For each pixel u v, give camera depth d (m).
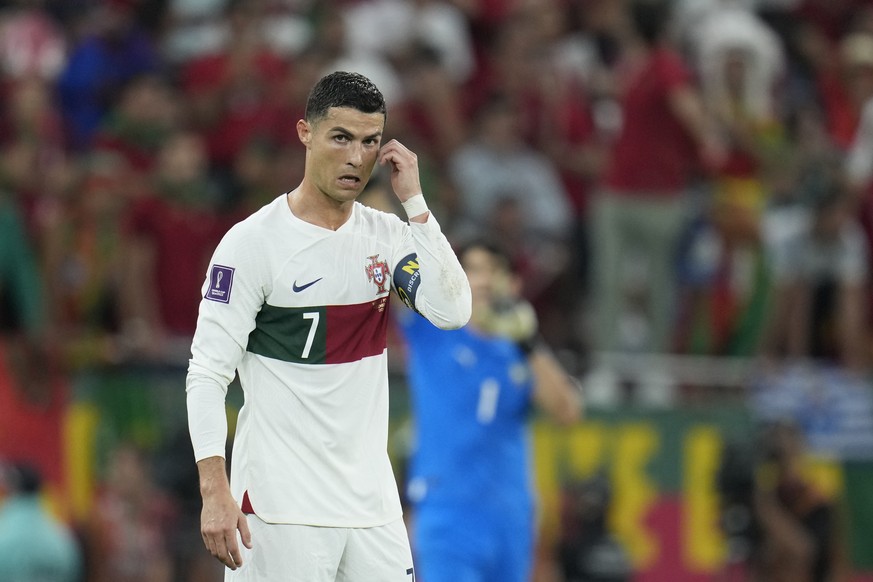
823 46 48.56
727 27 41.44
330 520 17.62
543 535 36.81
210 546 16.91
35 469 33.25
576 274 42.25
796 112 44.00
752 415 38.16
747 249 39.75
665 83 38.00
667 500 37.56
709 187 40.03
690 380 38.31
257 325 17.77
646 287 38.69
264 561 17.56
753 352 39.69
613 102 46.31
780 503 37.53
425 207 17.75
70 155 42.91
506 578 27.97
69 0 46.34
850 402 38.59
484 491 27.56
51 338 35.69
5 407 35.31
